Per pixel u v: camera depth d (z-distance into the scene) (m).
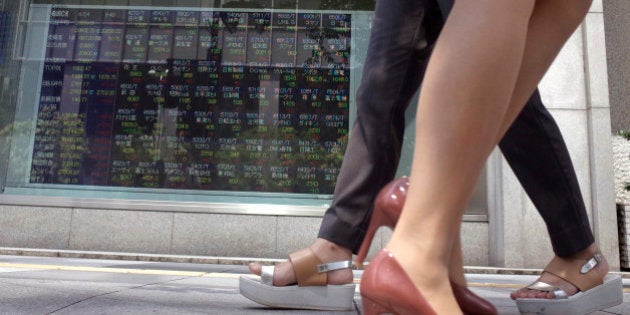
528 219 4.24
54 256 4.13
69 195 4.96
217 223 4.70
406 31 1.35
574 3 0.83
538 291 1.31
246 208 4.74
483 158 0.63
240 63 5.19
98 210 4.75
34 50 5.27
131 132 5.08
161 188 4.96
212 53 5.21
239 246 4.66
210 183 4.96
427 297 0.64
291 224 4.69
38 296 1.37
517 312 1.44
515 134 1.29
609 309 1.53
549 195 1.30
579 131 4.39
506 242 4.21
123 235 4.71
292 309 1.36
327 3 5.28
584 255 1.32
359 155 1.39
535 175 1.30
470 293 0.94
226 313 1.25
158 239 4.68
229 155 5.01
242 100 5.12
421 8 1.34
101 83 5.20
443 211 0.65
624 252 4.23
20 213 4.76
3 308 1.16
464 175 0.63
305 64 5.18
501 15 0.62
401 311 0.65
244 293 1.39
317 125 5.06
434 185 0.64
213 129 5.07
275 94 5.12
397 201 0.71
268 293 1.35
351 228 1.38
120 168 5.01
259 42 5.22
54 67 5.23
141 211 4.74
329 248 1.38
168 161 5.01
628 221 4.26
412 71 1.37
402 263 0.65
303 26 5.25
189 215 4.73
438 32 1.38
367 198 1.38
